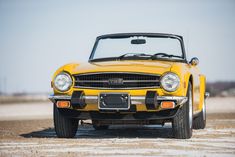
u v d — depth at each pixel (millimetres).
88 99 13750
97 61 15555
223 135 15258
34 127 19375
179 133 13992
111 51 15875
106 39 16297
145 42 15969
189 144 12742
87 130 17656
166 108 13555
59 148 12078
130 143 12930
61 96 13977
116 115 13938
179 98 13523
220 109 36750
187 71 14297
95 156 10711
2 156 10875
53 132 17047
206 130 17375
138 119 13836
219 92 89500
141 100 13523
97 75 13883
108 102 13656
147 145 12484
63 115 14164
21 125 20516
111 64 14383
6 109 48406
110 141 13430
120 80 13711
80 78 13992
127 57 15438
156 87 13625
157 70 13766
